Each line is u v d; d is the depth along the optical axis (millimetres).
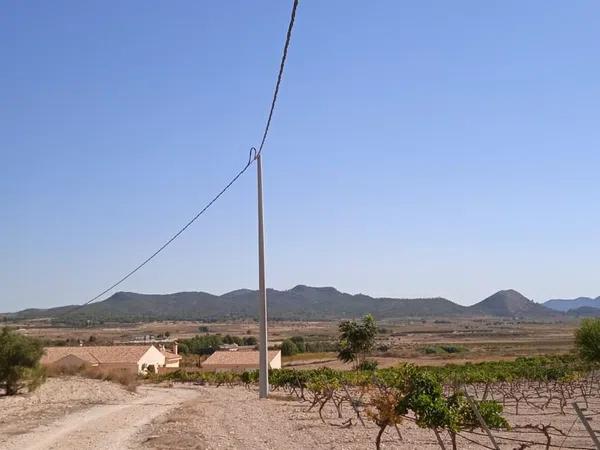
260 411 31375
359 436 22453
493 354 118875
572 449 19047
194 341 154875
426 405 15336
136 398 43281
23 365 43125
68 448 20875
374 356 119000
